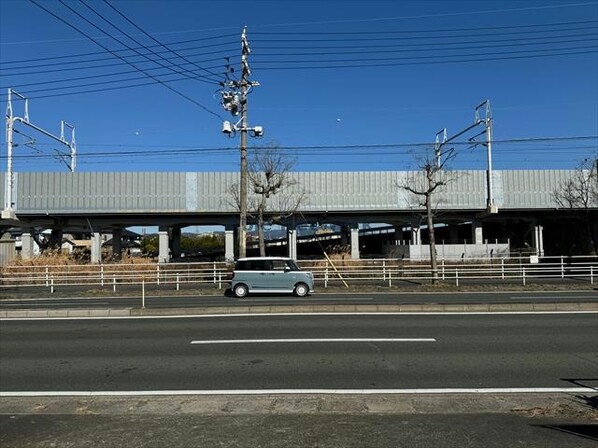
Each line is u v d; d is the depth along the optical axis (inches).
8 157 1456.7
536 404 241.6
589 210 1509.6
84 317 540.7
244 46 950.4
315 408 236.5
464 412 228.7
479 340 394.0
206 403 248.1
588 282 962.7
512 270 1047.0
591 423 210.7
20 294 880.3
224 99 954.1
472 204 1515.7
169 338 418.3
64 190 1488.7
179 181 1508.4
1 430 212.8
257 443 189.2
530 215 1635.1
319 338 406.6
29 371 324.2
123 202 1497.3
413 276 1101.1
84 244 2982.3
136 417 226.7
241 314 542.6
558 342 385.4
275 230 2516.0
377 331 433.7
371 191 1528.1
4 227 1760.6
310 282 804.6
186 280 1072.8
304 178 1523.1
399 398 253.4
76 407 249.4
